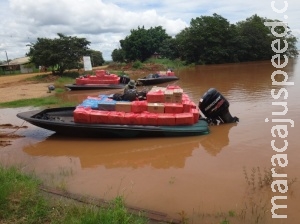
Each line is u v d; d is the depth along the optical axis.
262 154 8.80
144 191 6.87
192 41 63.72
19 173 7.14
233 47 64.69
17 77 41.03
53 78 35.06
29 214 5.12
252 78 29.31
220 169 7.95
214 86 24.33
